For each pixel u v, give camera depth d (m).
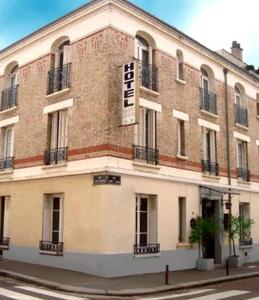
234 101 22.52
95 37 16.00
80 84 16.27
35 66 18.67
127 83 15.19
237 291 12.70
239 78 23.12
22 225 17.95
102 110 15.20
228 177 20.95
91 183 15.11
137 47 16.95
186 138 18.58
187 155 18.50
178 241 17.44
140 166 15.98
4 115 20.00
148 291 12.00
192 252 17.98
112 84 15.33
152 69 17.23
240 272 17.02
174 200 17.47
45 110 17.69
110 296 11.48
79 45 16.61
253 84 24.39
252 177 23.14
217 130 20.62
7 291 11.48
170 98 17.95
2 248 18.81
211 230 17.81
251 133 23.56
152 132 16.97
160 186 16.83
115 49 15.66
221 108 21.23
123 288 12.26
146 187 16.16
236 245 20.97
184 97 18.75
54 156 16.97
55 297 10.88
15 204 18.55
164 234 16.75
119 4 15.98
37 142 17.89
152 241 16.44
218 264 19.58
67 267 15.47
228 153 21.12
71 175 15.94
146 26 17.22
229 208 20.22
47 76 17.89
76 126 16.12
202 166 19.33
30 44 19.08
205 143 20.17
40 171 17.44
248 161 22.97
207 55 20.41
